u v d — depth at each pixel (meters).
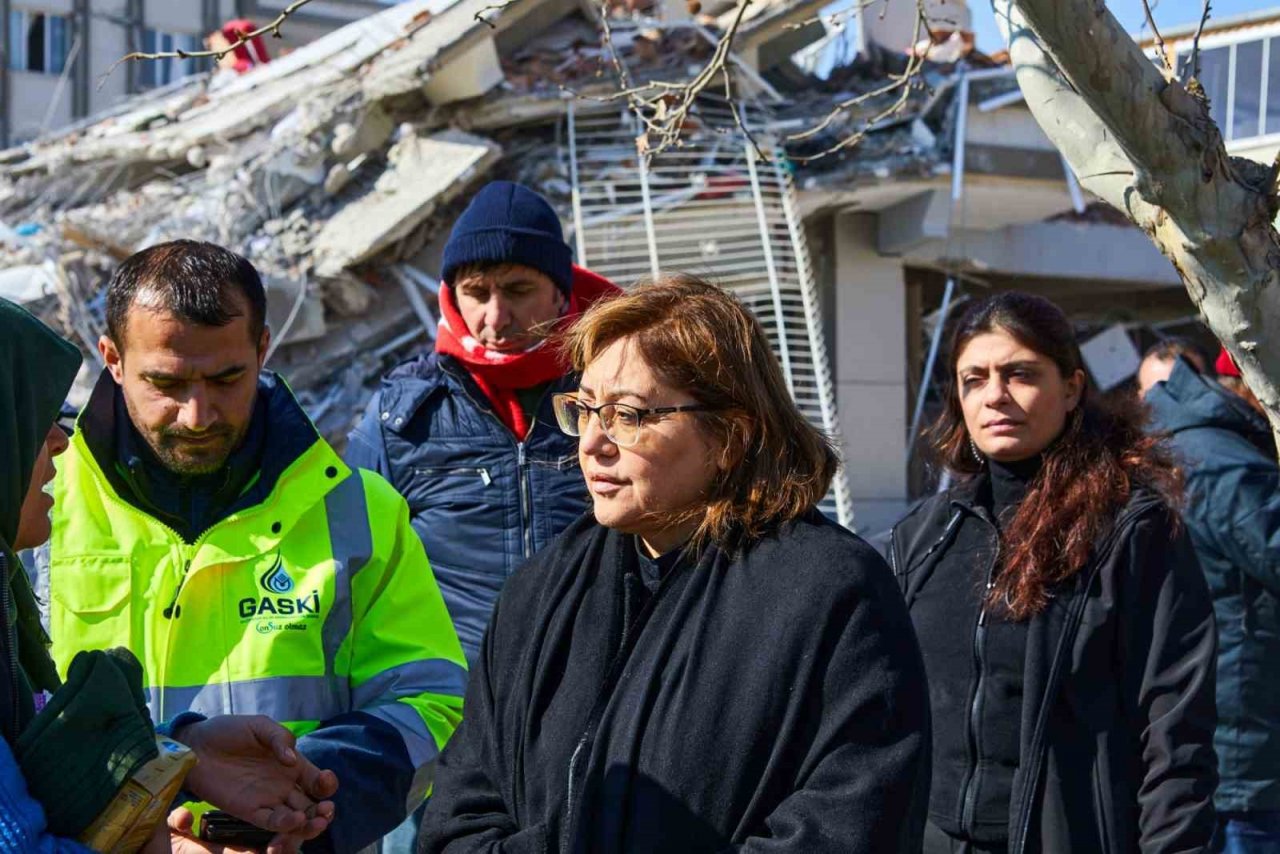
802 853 1.82
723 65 3.23
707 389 2.06
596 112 8.63
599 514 2.10
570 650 2.12
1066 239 10.66
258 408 2.56
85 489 2.50
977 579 3.02
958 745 2.94
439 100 8.62
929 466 3.31
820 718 1.92
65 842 1.73
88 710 1.79
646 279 2.21
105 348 2.47
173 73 29.09
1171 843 2.64
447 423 3.49
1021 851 2.75
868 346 9.99
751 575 2.02
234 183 8.48
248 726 2.16
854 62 9.45
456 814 2.16
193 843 2.19
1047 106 2.69
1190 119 2.38
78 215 8.59
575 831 1.97
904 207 9.52
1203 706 2.71
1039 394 2.96
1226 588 3.49
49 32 27.84
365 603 2.57
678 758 1.94
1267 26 6.33
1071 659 2.79
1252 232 2.45
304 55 10.45
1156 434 3.05
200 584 2.46
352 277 7.98
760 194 8.42
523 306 3.43
